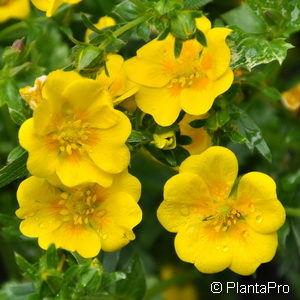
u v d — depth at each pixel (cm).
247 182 46
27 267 46
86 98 45
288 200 49
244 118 47
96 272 45
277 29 48
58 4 47
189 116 47
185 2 46
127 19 47
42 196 46
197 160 46
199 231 46
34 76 49
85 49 45
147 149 47
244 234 46
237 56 47
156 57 46
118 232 46
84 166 45
